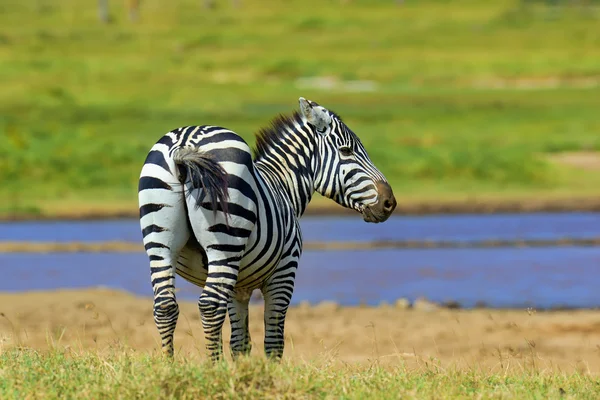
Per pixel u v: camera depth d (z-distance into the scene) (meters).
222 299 20.42
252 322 38.69
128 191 84.06
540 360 31.19
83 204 78.62
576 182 90.19
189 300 43.69
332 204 78.44
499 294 45.91
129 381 18.98
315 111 23.98
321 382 19.94
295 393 19.11
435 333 36.22
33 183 85.81
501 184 89.00
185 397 18.59
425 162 93.25
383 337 35.50
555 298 44.94
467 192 85.06
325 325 37.62
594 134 120.25
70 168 90.31
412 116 136.38
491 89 174.75
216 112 137.50
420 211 77.94
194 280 22.33
